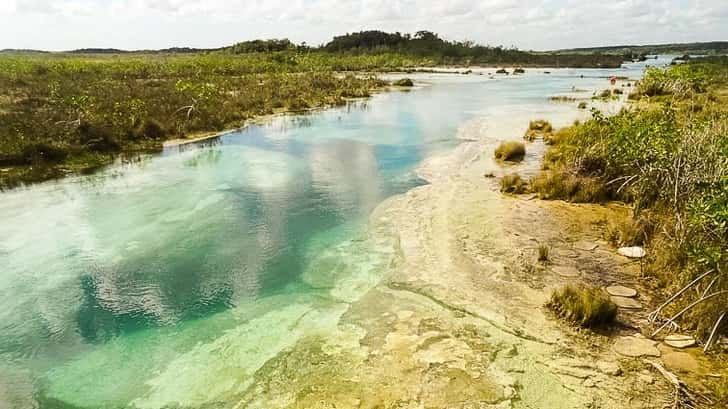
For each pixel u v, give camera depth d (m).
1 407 5.14
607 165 11.34
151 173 13.91
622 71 66.12
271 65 51.19
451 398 4.89
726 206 6.22
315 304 6.93
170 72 39.94
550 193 11.20
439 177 13.21
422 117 24.09
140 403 5.10
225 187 12.65
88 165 14.56
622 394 4.87
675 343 5.68
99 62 46.97
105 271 8.15
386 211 10.64
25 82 28.36
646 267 7.50
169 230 9.81
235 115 22.80
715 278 5.79
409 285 7.29
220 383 5.32
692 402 4.69
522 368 5.33
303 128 21.31
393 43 103.56
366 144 17.88
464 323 6.24
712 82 30.89
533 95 33.91
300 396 5.01
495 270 7.67
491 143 17.47
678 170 8.95
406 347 5.78
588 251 8.32
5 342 6.28
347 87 36.53
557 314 6.38
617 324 6.12
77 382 5.50
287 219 10.35
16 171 13.54
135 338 6.30
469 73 63.53
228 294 7.35
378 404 4.83
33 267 8.27
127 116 18.83
